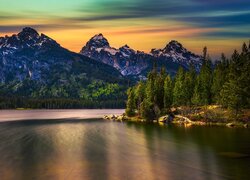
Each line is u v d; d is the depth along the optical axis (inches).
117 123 5802.2
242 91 4857.3
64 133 4168.3
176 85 6063.0
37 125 5595.5
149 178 1910.7
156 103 6382.9
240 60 5516.7
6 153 2706.7
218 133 3853.3
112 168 2148.1
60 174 2003.0
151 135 3806.6
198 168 2117.4
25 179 1898.4
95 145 3105.3
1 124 5935.0
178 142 3208.7
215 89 5728.3
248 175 1929.1
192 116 5531.5
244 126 4611.2
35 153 2699.3
